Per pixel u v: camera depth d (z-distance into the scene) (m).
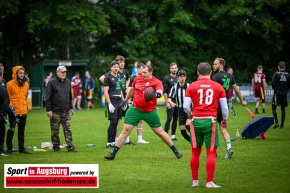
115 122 29.27
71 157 25.72
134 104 24.22
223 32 78.88
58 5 66.81
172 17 73.00
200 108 18.42
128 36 77.69
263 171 21.31
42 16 65.75
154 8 74.94
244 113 51.56
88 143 31.94
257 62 80.56
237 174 20.83
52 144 29.78
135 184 19.45
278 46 78.12
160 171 21.73
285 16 81.31
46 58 77.25
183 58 76.81
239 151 26.64
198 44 78.56
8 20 69.62
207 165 18.36
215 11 74.88
